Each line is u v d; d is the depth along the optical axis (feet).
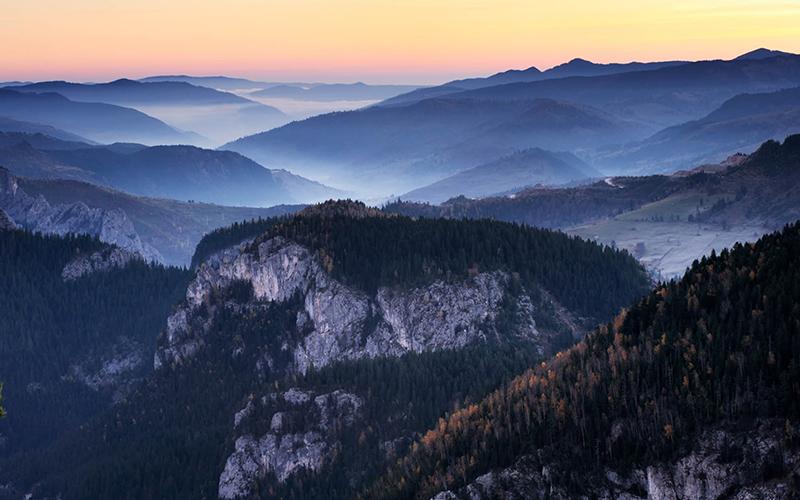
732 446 590.55
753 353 631.15
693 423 612.29
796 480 561.84
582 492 636.89
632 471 621.31
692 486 593.83
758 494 569.23
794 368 602.85
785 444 573.33
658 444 616.80
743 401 604.08
